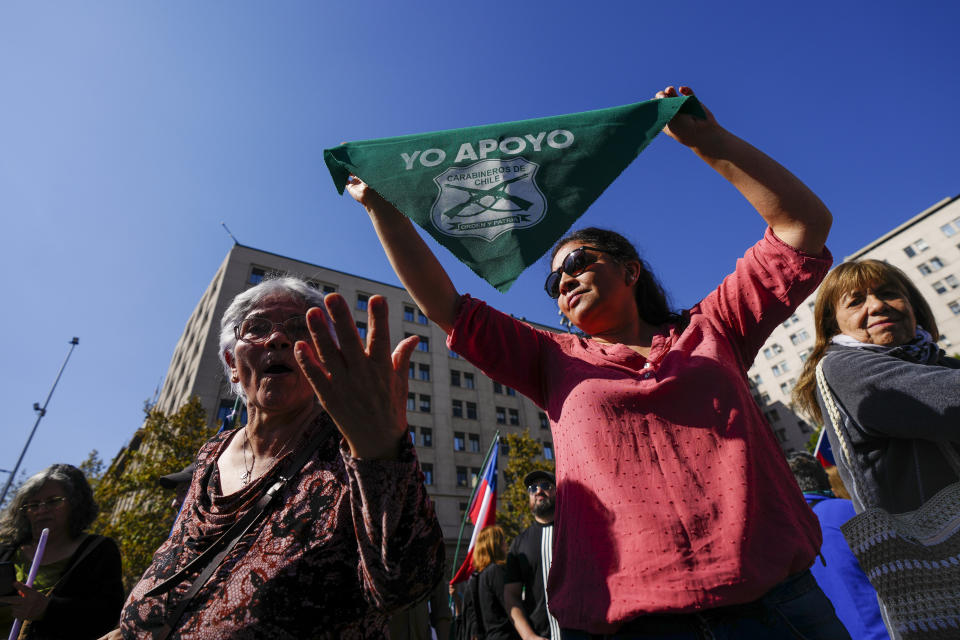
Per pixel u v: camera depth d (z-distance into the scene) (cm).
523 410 3544
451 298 177
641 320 190
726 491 125
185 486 355
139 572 1675
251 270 3169
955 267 4216
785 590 118
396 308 3475
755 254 167
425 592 110
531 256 126
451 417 3253
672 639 113
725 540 117
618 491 131
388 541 103
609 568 125
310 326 100
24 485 291
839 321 206
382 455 106
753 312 163
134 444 2897
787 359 5050
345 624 125
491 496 686
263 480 144
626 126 144
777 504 128
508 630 376
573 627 127
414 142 151
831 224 160
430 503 112
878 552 139
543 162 139
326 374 101
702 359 148
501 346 176
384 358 104
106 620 264
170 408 3156
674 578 115
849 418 171
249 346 169
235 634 119
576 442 145
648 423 139
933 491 150
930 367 152
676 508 124
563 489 148
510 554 389
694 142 164
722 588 111
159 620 132
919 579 131
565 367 166
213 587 127
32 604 222
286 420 168
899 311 191
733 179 165
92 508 302
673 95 163
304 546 127
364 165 149
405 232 170
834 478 318
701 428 135
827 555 227
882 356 167
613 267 180
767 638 111
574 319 180
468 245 130
